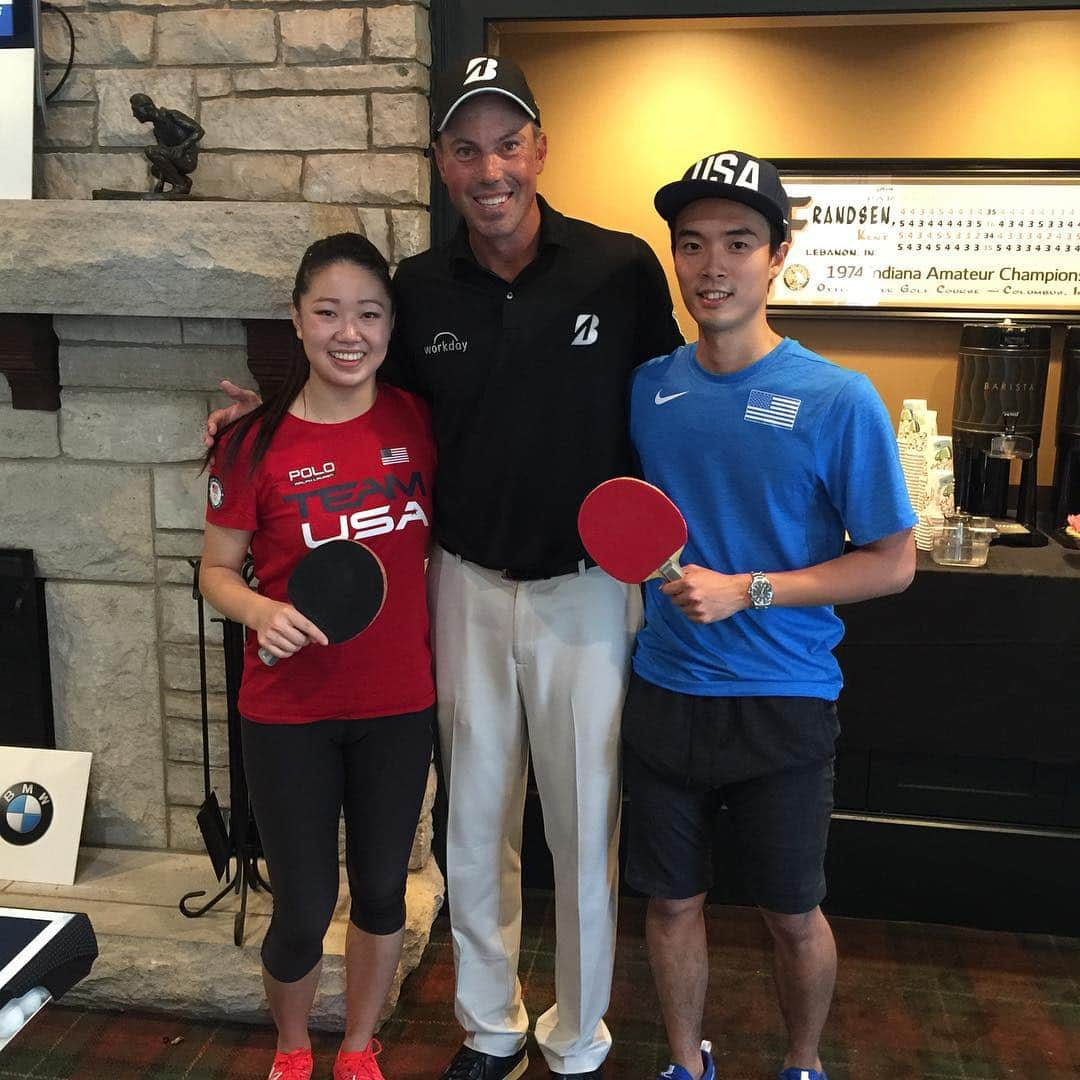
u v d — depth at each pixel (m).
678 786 1.84
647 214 3.12
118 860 2.58
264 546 1.83
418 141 2.32
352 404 1.83
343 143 2.33
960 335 3.02
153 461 2.41
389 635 1.84
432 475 1.93
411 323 1.90
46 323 2.33
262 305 2.14
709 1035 2.29
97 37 2.36
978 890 2.64
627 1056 2.23
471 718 1.96
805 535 1.75
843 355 3.13
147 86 2.37
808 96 2.99
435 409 1.90
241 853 2.31
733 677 1.79
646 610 1.90
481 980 2.10
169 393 2.37
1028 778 2.58
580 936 1.98
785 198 1.67
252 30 2.31
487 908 2.07
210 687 2.51
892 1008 2.37
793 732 1.77
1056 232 2.93
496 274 1.85
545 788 1.97
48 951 1.10
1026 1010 2.37
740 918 2.71
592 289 1.84
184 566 2.45
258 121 2.35
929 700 2.54
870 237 3.00
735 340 1.71
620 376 1.88
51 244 2.17
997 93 2.92
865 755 2.63
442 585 1.96
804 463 1.69
